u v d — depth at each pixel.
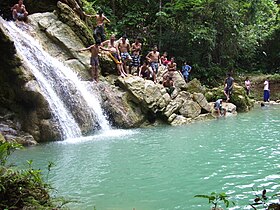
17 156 8.34
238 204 5.11
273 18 30.16
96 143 10.09
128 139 10.75
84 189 5.93
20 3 14.39
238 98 18.05
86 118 12.05
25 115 10.41
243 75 27.03
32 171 4.33
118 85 14.42
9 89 10.30
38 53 12.72
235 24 24.91
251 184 6.10
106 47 16.16
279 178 6.42
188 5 23.56
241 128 12.53
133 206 5.14
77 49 14.73
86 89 12.99
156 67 16.28
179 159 8.02
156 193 5.73
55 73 12.30
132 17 23.59
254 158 8.01
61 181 6.38
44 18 15.02
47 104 10.55
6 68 10.17
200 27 23.62
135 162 7.78
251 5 28.17
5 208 3.68
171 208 5.05
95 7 22.75
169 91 15.13
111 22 23.06
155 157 8.23
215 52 25.78
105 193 5.72
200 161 7.82
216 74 24.72
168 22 24.14
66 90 12.06
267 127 12.63
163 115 14.16
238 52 26.75
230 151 8.79
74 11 16.36
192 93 17.03
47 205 4.06
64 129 10.91
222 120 14.89
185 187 6.02
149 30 24.41
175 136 11.16
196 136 11.05
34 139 10.19
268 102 22.55
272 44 29.22
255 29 28.42
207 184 6.16
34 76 10.61
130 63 15.98
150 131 12.42
